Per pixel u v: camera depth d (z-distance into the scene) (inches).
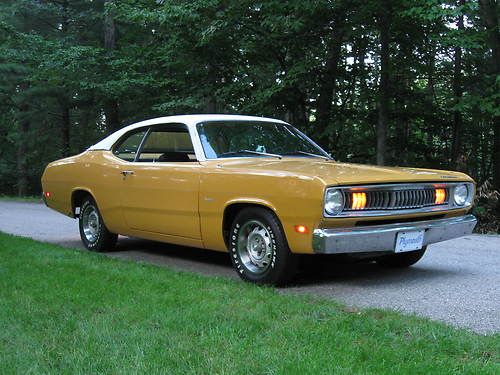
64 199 310.3
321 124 568.4
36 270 222.5
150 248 304.2
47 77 823.1
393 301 190.7
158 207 247.9
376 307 180.9
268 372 120.8
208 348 135.0
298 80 522.6
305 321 156.3
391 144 598.2
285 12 508.1
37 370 124.5
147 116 809.5
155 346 136.9
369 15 487.2
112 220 278.4
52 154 1176.2
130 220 266.1
